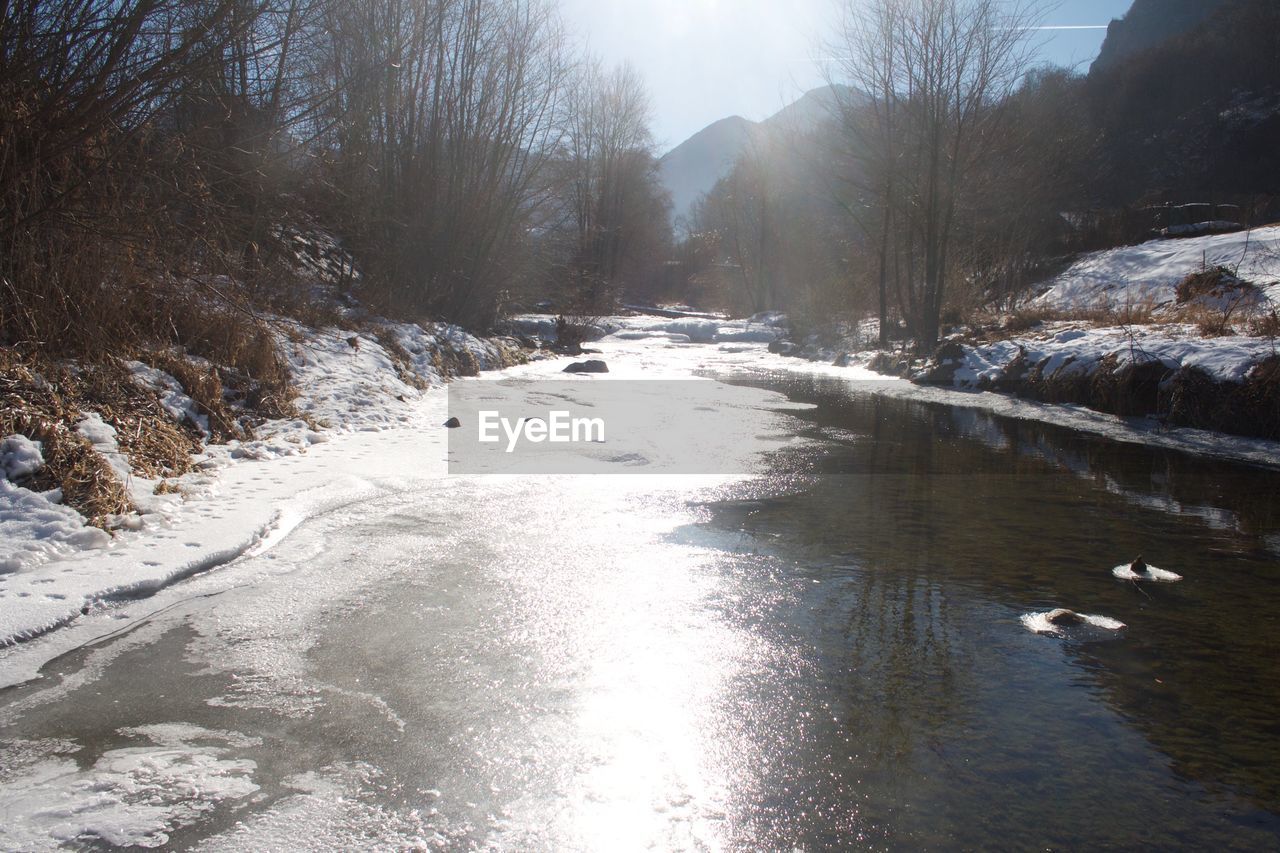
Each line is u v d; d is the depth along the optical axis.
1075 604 4.05
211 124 8.78
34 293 6.22
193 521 4.84
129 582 3.85
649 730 2.80
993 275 21.23
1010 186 20.81
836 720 2.90
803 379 16.44
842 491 6.45
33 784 2.42
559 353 22.81
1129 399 10.36
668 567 4.48
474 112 18.73
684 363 20.59
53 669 3.15
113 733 2.72
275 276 11.20
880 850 2.22
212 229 9.05
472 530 5.09
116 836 2.19
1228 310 11.41
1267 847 2.26
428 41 16.95
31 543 4.07
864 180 21.12
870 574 4.45
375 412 8.77
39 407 5.21
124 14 6.75
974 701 3.06
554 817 2.33
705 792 2.47
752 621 3.77
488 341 18.38
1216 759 2.70
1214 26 55.88
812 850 2.21
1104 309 15.59
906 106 17.52
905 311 19.38
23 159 6.65
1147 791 2.52
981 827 2.33
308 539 4.80
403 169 17.52
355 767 2.55
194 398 6.91
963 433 9.54
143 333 7.38
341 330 11.60
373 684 3.08
